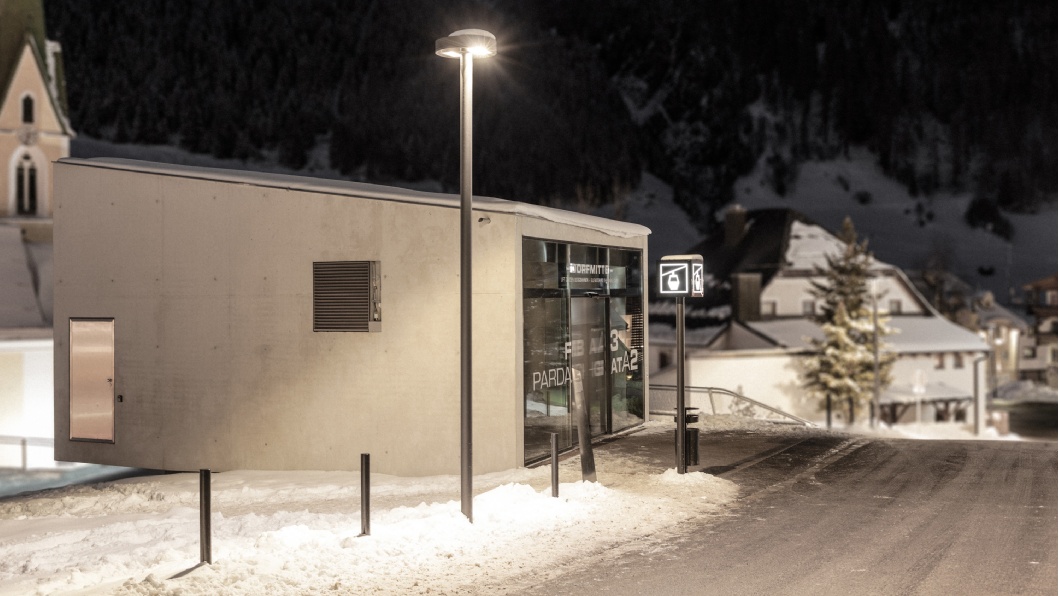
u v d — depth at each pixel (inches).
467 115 425.7
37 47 1731.1
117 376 751.1
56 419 775.7
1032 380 3946.9
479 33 420.5
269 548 372.5
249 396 698.8
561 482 552.7
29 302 1393.9
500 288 609.9
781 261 2393.0
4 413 1126.4
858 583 334.0
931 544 395.9
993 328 3791.8
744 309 2224.4
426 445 639.8
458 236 629.6
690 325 2325.3
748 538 408.2
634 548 389.1
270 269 690.2
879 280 2368.4
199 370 718.5
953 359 2256.4
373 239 653.3
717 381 1929.1
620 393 778.8
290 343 684.1
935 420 2214.6
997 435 2209.6
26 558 409.1
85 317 762.8
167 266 730.2
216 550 380.8
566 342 682.2
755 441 754.2
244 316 700.0
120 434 751.7
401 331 645.3
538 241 640.4
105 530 466.0
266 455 693.3
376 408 654.5
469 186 422.3
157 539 435.5
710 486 531.8
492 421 614.5
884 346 2078.0
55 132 1729.8
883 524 438.0
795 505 487.2
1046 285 3991.1
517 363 610.9
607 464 615.8
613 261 761.0
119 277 749.3
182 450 725.9
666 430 789.2
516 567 356.5
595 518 444.8
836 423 2007.9
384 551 371.2
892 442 768.9
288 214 683.4
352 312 660.7
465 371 424.5
